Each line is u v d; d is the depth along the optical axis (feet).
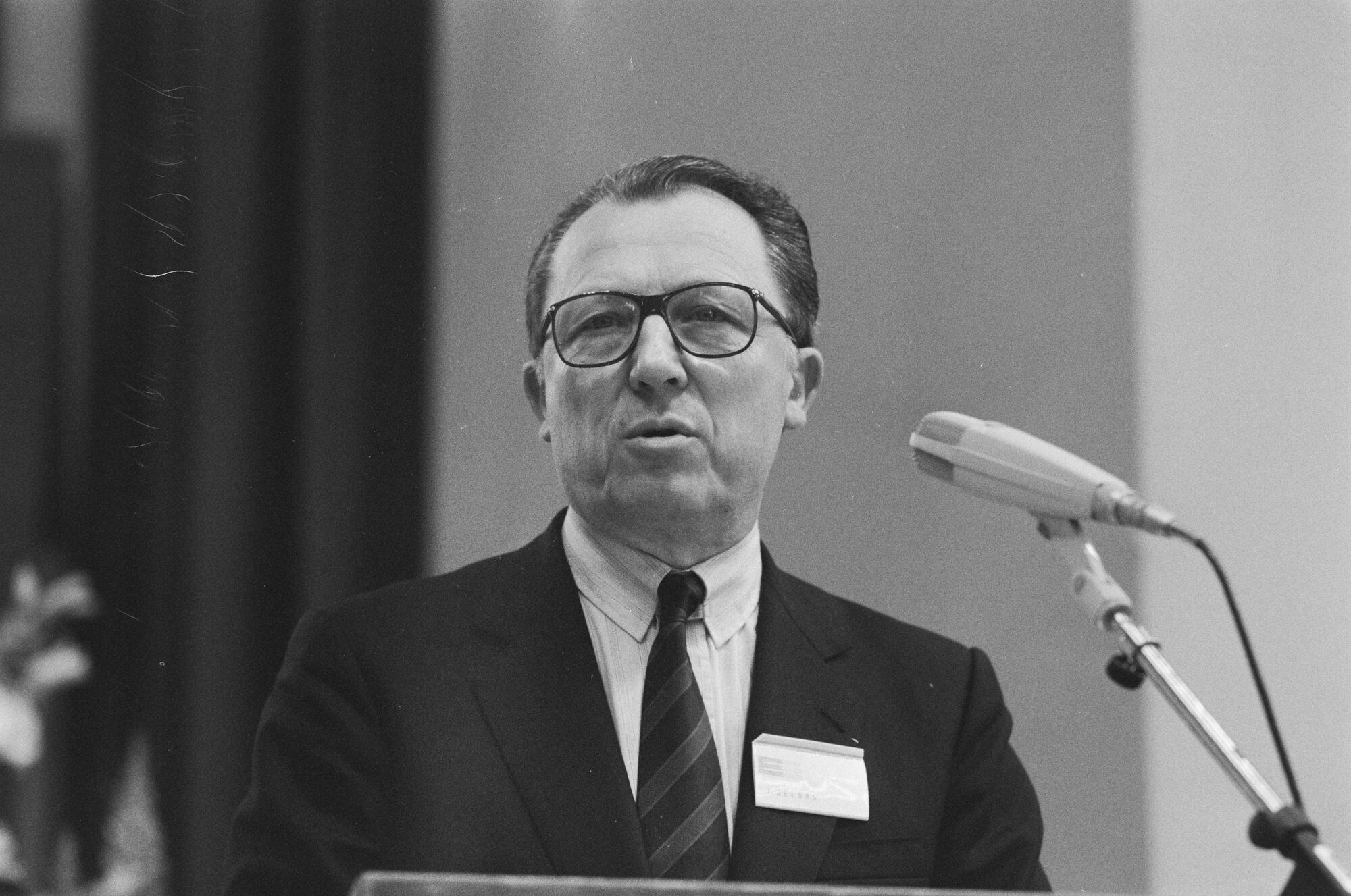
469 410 13.01
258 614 12.98
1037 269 14.42
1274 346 14.74
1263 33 15.07
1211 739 6.42
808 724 8.56
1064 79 14.62
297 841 8.21
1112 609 6.90
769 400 8.84
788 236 9.29
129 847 12.64
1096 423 14.42
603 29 13.75
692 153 13.70
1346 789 14.01
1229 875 13.50
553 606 8.89
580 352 8.85
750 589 8.96
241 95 13.44
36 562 13.12
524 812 8.18
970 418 7.77
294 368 13.17
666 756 8.30
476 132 13.44
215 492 13.05
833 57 14.16
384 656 8.70
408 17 13.50
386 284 13.23
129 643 13.01
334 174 13.33
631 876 7.99
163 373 13.29
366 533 12.91
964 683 9.09
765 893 5.56
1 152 13.44
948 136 14.26
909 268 14.01
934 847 8.41
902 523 13.64
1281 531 14.47
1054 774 13.53
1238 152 14.84
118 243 13.52
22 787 12.59
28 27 13.65
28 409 13.39
